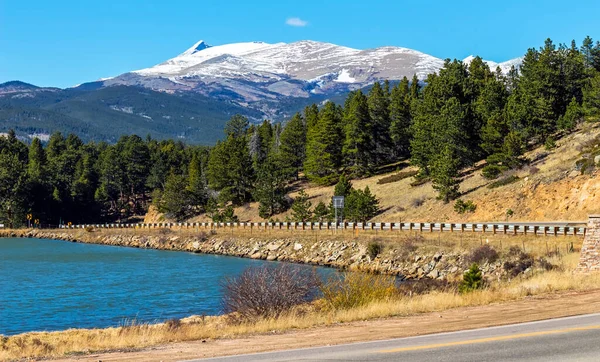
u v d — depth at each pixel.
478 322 16.55
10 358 16.06
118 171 187.75
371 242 66.00
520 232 56.25
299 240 77.62
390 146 129.88
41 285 54.38
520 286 25.78
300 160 146.38
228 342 16.44
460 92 111.69
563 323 15.26
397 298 24.91
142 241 106.88
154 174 182.12
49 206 171.62
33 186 166.12
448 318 18.16
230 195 130.88
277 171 121.44
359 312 20.81
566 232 51.88
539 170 81.00
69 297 47.06
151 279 57.72
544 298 21.39
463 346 12.83
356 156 123.56
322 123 127.25
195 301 44.19
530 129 94.38
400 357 12.01
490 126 92.12
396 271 57.75
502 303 21.11
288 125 141.88
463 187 90.88
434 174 94.19
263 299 25.66
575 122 91.94
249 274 27.05
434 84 116.50
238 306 26.05
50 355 16.52
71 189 182.50
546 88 99.00
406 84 153.00
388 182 111.94
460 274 51.59
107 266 71.12
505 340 13.29
